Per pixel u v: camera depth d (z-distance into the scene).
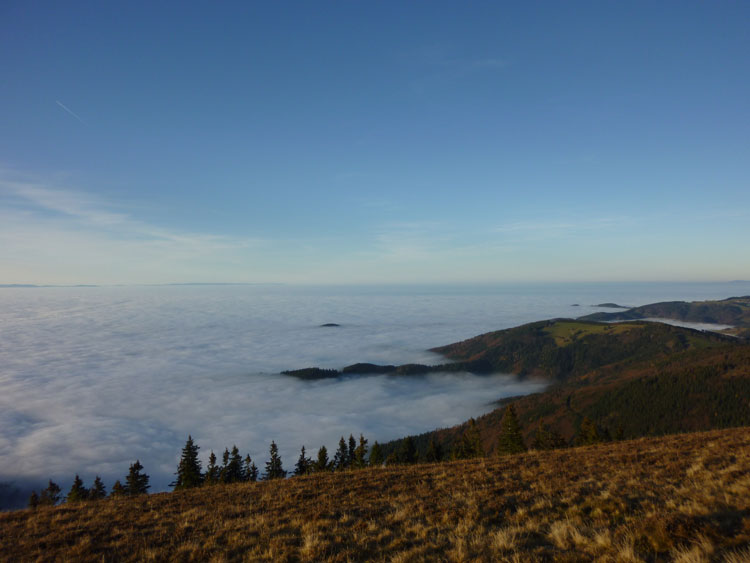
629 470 14.04
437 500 12.77
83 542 11.05
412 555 8.33
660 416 115.62
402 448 60.62
